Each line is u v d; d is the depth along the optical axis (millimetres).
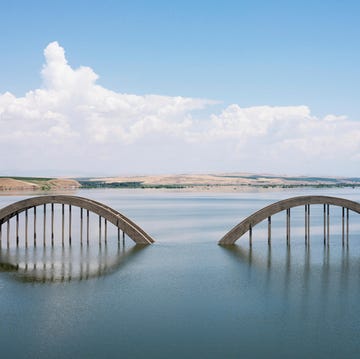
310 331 34531
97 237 78875
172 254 62750
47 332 34156
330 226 98938
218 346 31875
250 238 68500
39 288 45500
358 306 40188
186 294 43781
